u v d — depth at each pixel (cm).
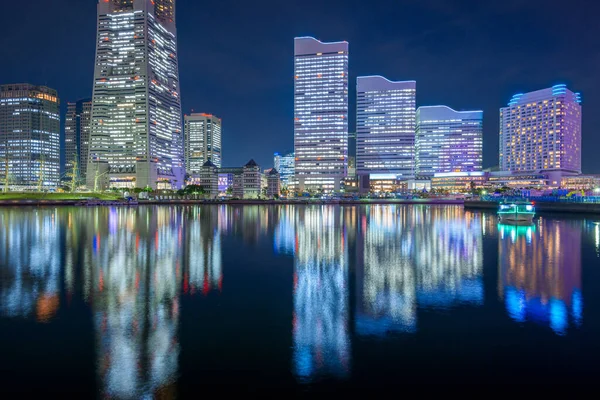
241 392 902
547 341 1191
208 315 1430
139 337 1213
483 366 1029
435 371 1002
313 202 18425
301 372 995
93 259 2605
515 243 3544
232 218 7138
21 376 969
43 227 5034
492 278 2067
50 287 1828
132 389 913
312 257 2745
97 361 1049
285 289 1819
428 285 1900
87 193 15875
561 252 2992
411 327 1311
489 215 8375
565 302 1605
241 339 1203
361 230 4806
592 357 1080
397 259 2672
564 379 962
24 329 1278
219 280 2000
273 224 5741
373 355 1095
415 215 8406
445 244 3478
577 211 8175
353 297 1681
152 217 7319
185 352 1109
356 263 2511
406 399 876
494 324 1340
